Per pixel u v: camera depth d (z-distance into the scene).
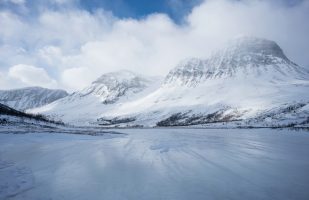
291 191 8.77
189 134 45.91
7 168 12.90
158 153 18.50
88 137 36.06
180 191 8.88
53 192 8.93
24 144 24.22
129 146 23.70
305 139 30.11
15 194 8.73
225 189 9.05
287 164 13.67
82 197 8.36
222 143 26.11
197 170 12.30
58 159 15.73
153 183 9.93
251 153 18.14
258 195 8.38
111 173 11.79
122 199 8.12
